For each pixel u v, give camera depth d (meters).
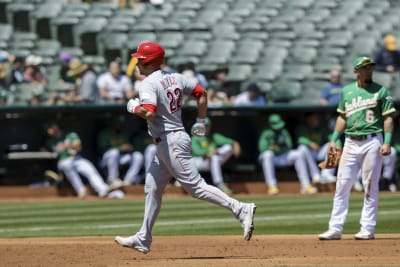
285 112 56.66
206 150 55.19
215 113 55.97
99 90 56.69
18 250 26.38
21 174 56.28
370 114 28.59
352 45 71.19
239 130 56.88
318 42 70.75
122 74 59.38
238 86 64.38
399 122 57.44
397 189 56.72
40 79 62.38
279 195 54.41
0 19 72.25
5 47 68.62
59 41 70.69
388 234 30.97
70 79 61.00
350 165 28.88
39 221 39.22
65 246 27.56
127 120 55.44
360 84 28.80
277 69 66.56
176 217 40.09
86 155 56.22
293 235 30.88
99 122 56.31
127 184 55.44
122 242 23.70
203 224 36.44
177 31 71.25
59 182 55.69
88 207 46.97
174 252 25.64
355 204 45.28
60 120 55.41
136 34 69.44
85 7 73.19
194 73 57.88
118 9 73.69
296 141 57.38
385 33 73.81
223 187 55.12
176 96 23.09
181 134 23.05
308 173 56.84
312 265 21.20
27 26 71.81
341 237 29.33
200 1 77.12
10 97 60.66
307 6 76.81
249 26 72.88
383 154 28.47
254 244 27.72
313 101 62.25
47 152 55.59
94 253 25.50
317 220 37.22
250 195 54.88
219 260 22.95
